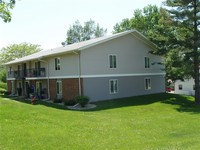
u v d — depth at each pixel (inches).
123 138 490.6
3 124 487.5
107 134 514.6
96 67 1210.6
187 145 438.0
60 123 554.6
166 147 425.7
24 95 1695.4
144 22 2185.0
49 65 1403.8
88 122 610.9
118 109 1017.5
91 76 1192.8
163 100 1249.4
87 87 1179.3
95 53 1208.8
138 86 1369.3
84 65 1176.8
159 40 1269.7
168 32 1249.4
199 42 1137.4
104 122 645.3
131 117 821.9
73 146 407.8
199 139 485.7
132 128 600.4
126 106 1087.6
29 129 474.3
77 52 1166.3
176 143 454.0
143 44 1401.3
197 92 1192.8
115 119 724.7
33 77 1528.1
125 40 1320.1
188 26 1176.8
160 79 1482.5
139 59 1380.4
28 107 684.7
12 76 1860.2
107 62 1248.2
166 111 1012.5
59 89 1327.5
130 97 1305.4
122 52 1307.8
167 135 542.9
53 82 1369.3
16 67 1904.5
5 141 402.6
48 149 385.4
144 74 1400.1
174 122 705.6
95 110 994.7
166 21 1192.8
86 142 437.7
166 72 1369.3
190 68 1163.9
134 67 1355.8
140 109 1032.2
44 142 414.3
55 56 1344.7
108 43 1253.7
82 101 1068.5
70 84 1238.3
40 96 1435.8
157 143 458.3
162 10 1207.6
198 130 599.5
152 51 1350.9
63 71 1285.7
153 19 2166.6
